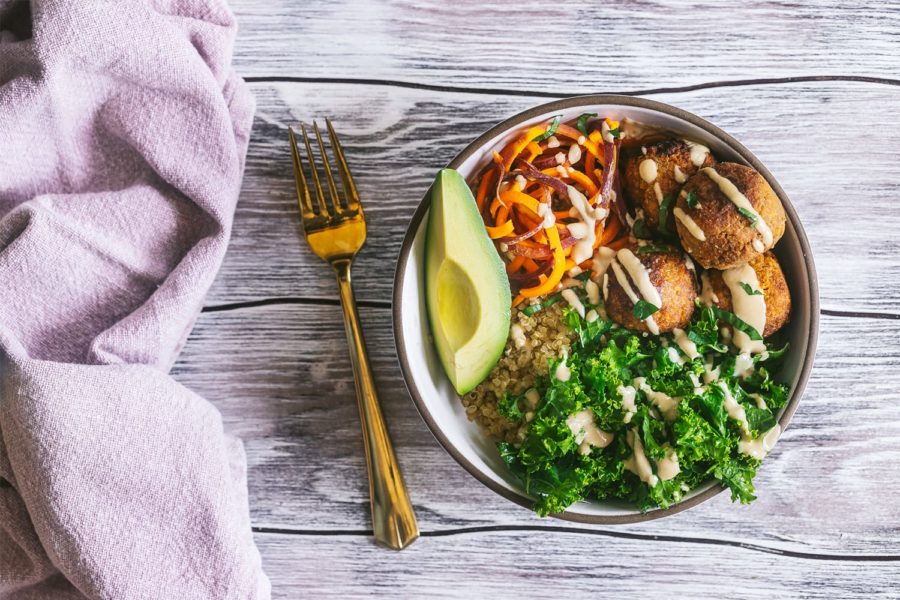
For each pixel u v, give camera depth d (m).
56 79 0.57
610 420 0.56
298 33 0.61
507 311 0.56
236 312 0.61
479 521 0.62
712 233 0.56
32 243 0.57
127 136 0.58
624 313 0.57
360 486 0.62
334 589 0.62
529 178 0.58
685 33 0.62
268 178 0.61
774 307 0.57
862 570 0.62
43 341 0.59
